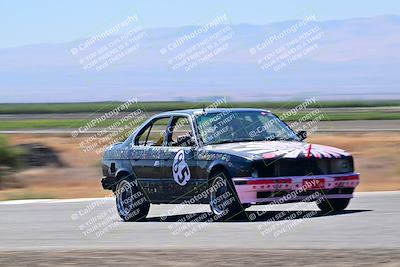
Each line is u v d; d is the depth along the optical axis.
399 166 30.38
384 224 14.68
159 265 11.20
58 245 13.93
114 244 13.83
